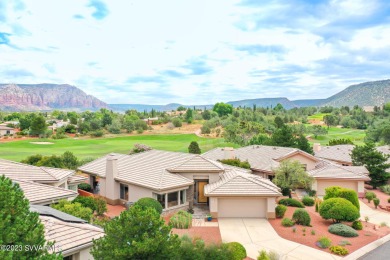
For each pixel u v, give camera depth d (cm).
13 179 2253
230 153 4322
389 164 4009
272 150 4353
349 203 2480
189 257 1413
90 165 3550
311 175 3591
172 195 2791
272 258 1766
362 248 2036
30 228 941
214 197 2644
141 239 1155
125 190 3014
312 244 2081
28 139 9469
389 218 2816
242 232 2305
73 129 11094
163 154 3494
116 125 11719
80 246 1328
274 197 2636
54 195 2212
